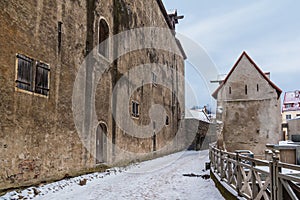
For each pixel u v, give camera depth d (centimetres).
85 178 1000
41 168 828
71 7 1017
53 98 899
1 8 713
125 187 905
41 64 852
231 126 1688
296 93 4775
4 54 719
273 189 445
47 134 862
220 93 1759
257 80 1675
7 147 711
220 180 815
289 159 1177
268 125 1616
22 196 697
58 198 732
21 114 765
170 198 752
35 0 838
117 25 1420
